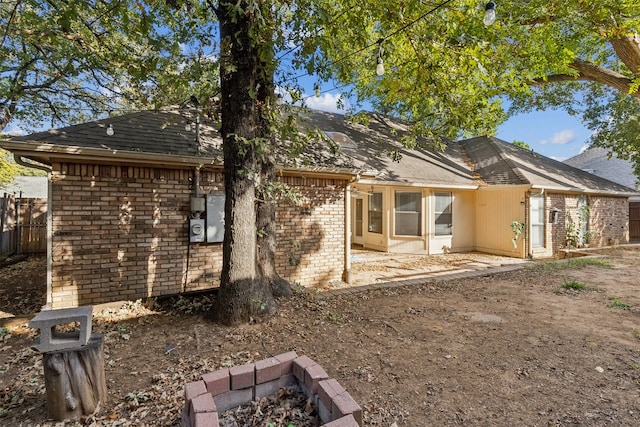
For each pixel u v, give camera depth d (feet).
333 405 6.65
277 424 7.27
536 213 36.52
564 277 24.02
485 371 10.38
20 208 35.04
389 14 15.49
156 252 18.57
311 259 23.70
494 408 8.44
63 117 38.34
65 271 16.40
